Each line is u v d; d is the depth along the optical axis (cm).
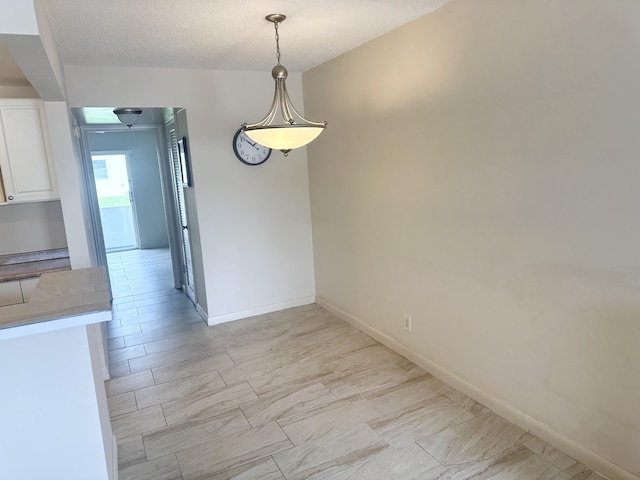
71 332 163
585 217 200
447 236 281
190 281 507
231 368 336
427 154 288
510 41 223
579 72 194
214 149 403
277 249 447
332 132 392
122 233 875
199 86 390
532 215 224
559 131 206
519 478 211
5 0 165
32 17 169
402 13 269
